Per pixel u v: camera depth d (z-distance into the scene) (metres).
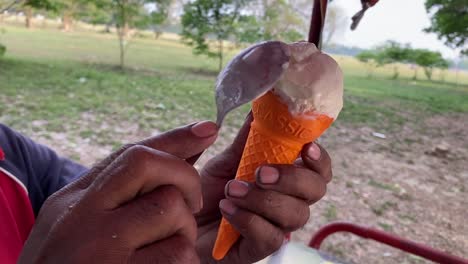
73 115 5.46
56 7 9.59
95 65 9.31
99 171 0.59
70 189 0.59
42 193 1.25
